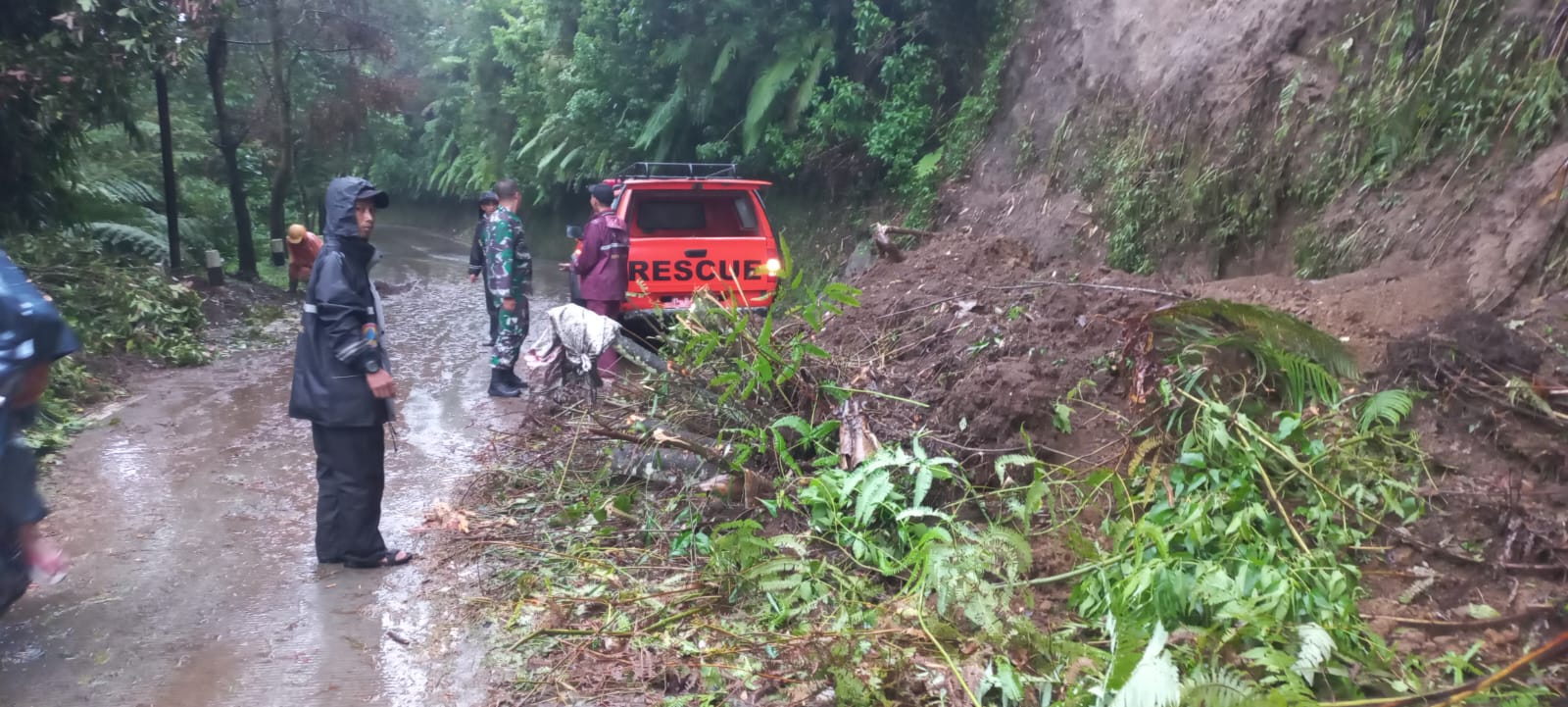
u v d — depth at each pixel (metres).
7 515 3.81
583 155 21.17
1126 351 5.02
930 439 5.02
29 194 12.73
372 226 4.74
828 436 5.43
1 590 3.83
